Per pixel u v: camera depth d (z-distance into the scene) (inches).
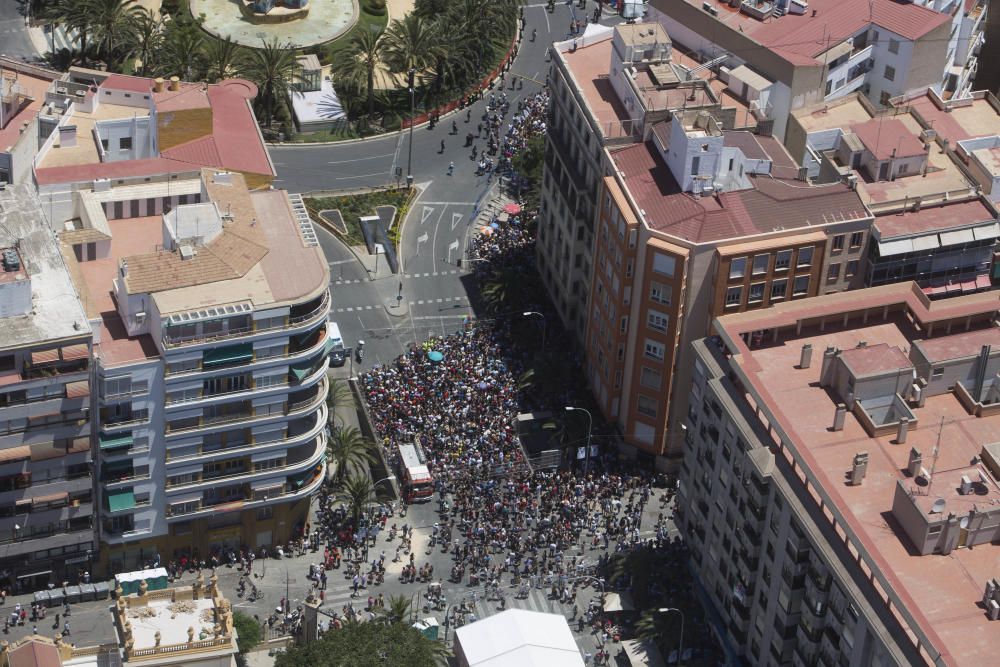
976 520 7283.5
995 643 6968.5
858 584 7273.6
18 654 7273.6
